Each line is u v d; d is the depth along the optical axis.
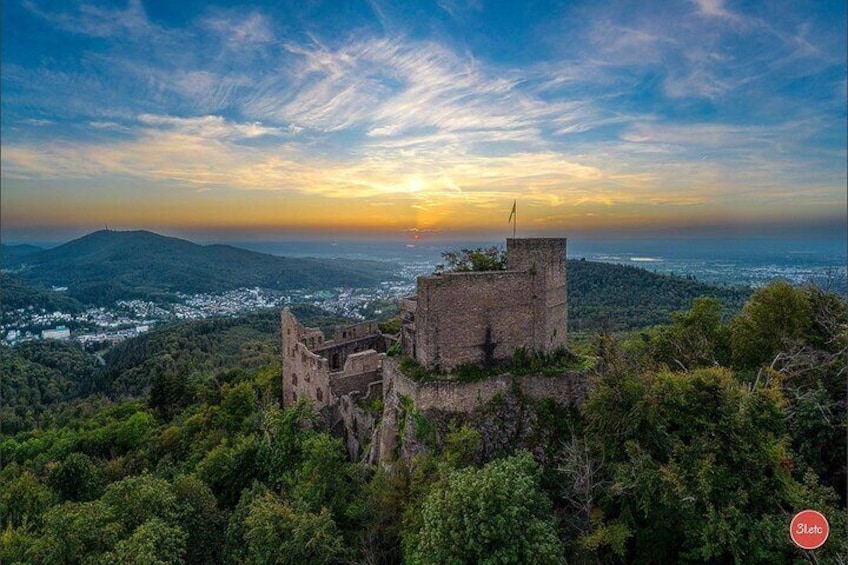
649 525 31.23
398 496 34.66
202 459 55.47
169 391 85.19
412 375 38.56
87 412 101.81
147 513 33.72
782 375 35.62
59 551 30.28
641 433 31.45
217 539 38.16
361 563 32.59
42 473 65.25
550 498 34.84
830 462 33.50
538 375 39.16
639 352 46.72
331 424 50.91
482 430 37.22
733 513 26.86
